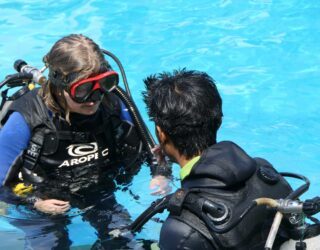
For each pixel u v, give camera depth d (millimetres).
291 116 4723
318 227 2250
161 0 6598
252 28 6020
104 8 6449
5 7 6516
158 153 3355
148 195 3396
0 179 3109
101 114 3213
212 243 2031
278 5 6430
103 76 2920
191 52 5656
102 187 3324
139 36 5934
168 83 2291
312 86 5109
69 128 3119
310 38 5816
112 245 3014
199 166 2156
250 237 2086
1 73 5402
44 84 3135
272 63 5457
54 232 3178
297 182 3988
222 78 5262
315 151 4320
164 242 2104
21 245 3137
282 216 2102
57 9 6453
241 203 2096
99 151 3252
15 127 3096
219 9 6391
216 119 2271
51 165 3168
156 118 2279
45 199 3178
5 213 3186
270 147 4375
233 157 2162
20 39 5945
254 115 4750
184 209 2102
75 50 2900
